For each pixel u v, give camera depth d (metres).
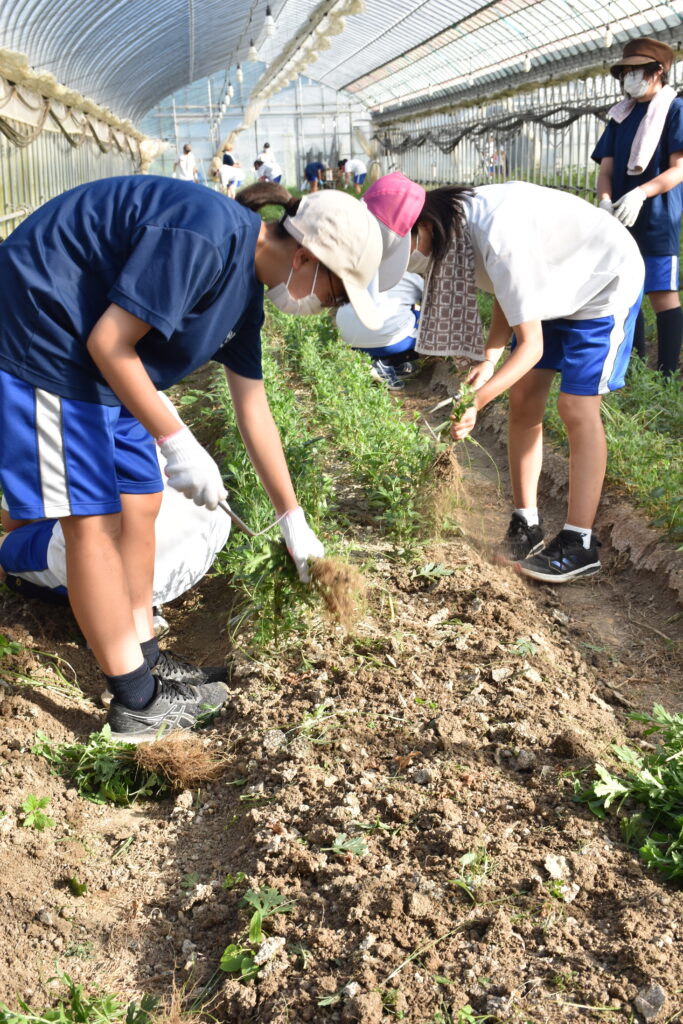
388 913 2.60
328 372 7.90
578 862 2.72
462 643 3.93
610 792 2.89
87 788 3.33
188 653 4.29
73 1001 2.40
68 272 2.80
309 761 3.26
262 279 2.95
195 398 8.13
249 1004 2.41
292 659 3.88
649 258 6.68
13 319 2.84
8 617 4.15
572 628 4.25
